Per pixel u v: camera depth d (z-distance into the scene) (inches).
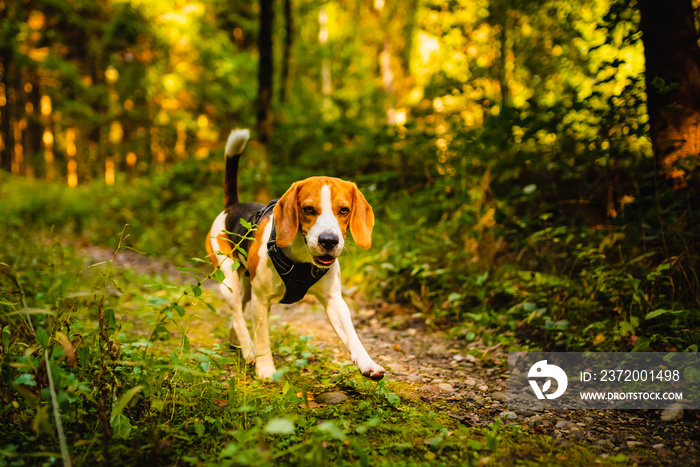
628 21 153.1
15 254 195.0
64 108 606.5
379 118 418.0
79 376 89.0
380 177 267.6
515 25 288.7
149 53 588.1
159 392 92.4
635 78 149.1
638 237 145.2
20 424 84.7
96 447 79.0
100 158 718.5
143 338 123.1
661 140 148.7
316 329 165.5
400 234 215.0
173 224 353.4
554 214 203.2
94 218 397.4
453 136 232.8
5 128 777.6
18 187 538.6
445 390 114.1
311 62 671.1
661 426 96.0
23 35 565.6
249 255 113.8
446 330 165.2
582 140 183.0
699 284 128.7
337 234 93.7
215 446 81.0
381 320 177.0
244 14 604.7
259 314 113.7
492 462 81.2
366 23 680.4
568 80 233.0
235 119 553.3
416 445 86.0
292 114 440.1
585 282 144.9
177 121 597.6
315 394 108.5
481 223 193.3
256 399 98.7
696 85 144.3
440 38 302.5
